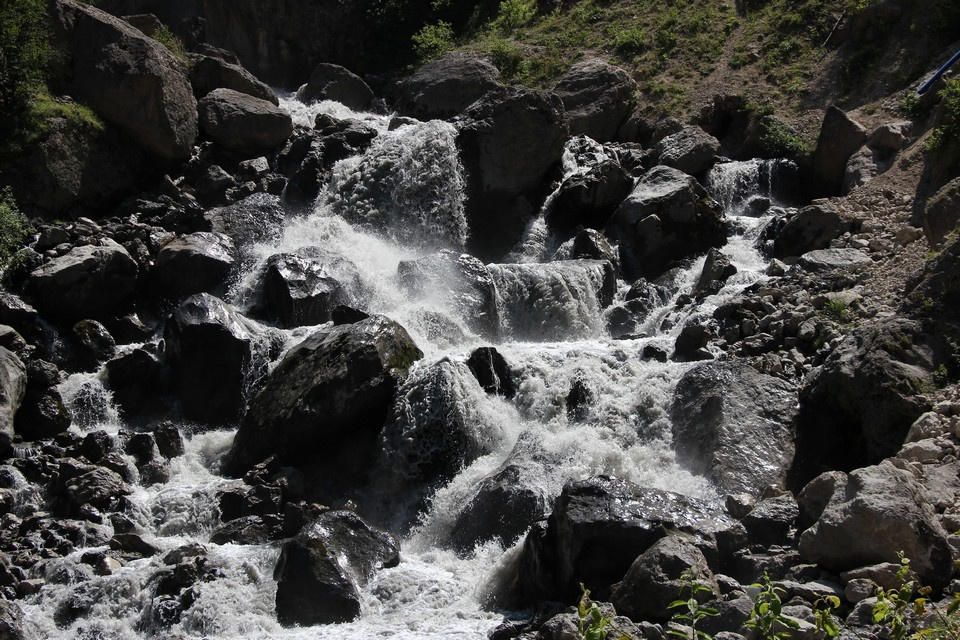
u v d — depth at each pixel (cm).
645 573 993
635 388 1484
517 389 1534
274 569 1185
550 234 2166
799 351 1534
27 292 1772
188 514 1366
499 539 1256
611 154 2378
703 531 1078
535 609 1109
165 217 2044
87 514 1346
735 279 1841
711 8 2827
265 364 1630
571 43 2892
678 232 2011
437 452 1427
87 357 1706
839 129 2172
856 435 1340
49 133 2033
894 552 974
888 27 2450
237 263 1902
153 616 1130
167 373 1648
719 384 1409
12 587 1182
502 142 2191
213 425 1606
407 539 1355
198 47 2608
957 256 1365
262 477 1418
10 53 2027
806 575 1012
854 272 1694
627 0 2988
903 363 1304
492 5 3219
